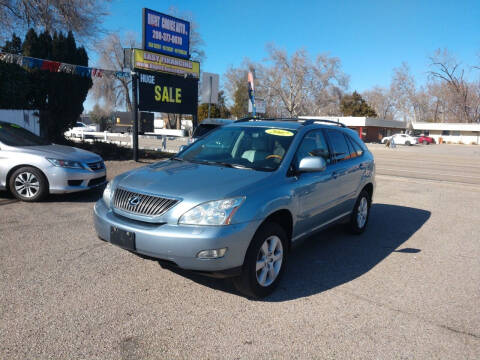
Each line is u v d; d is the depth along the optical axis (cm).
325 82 5762
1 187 680
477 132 6625
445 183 1220
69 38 1355
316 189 441
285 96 5934
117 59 4550
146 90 1252
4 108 1204
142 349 282
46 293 357
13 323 306
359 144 598
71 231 540
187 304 351
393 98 9106
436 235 617
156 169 416
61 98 1338
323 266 463
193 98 1390
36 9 1880
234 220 332
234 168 413
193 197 339
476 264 488
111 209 378
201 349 285
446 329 327
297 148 440
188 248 324
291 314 342
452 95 7744
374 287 407
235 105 5941
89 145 1487
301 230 427
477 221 718
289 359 278
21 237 507
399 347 299
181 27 1310
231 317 332
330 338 307
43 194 680
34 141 759
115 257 452
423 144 5684
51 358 267
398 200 913
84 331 300
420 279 433
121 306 342
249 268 347
